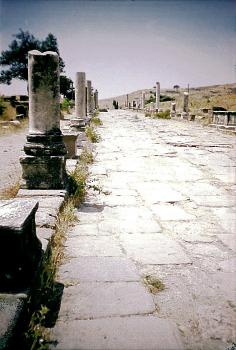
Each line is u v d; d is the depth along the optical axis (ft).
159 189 21.30
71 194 17.79
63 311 8.55
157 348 7.33
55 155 17.52
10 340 6.57
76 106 47.50
